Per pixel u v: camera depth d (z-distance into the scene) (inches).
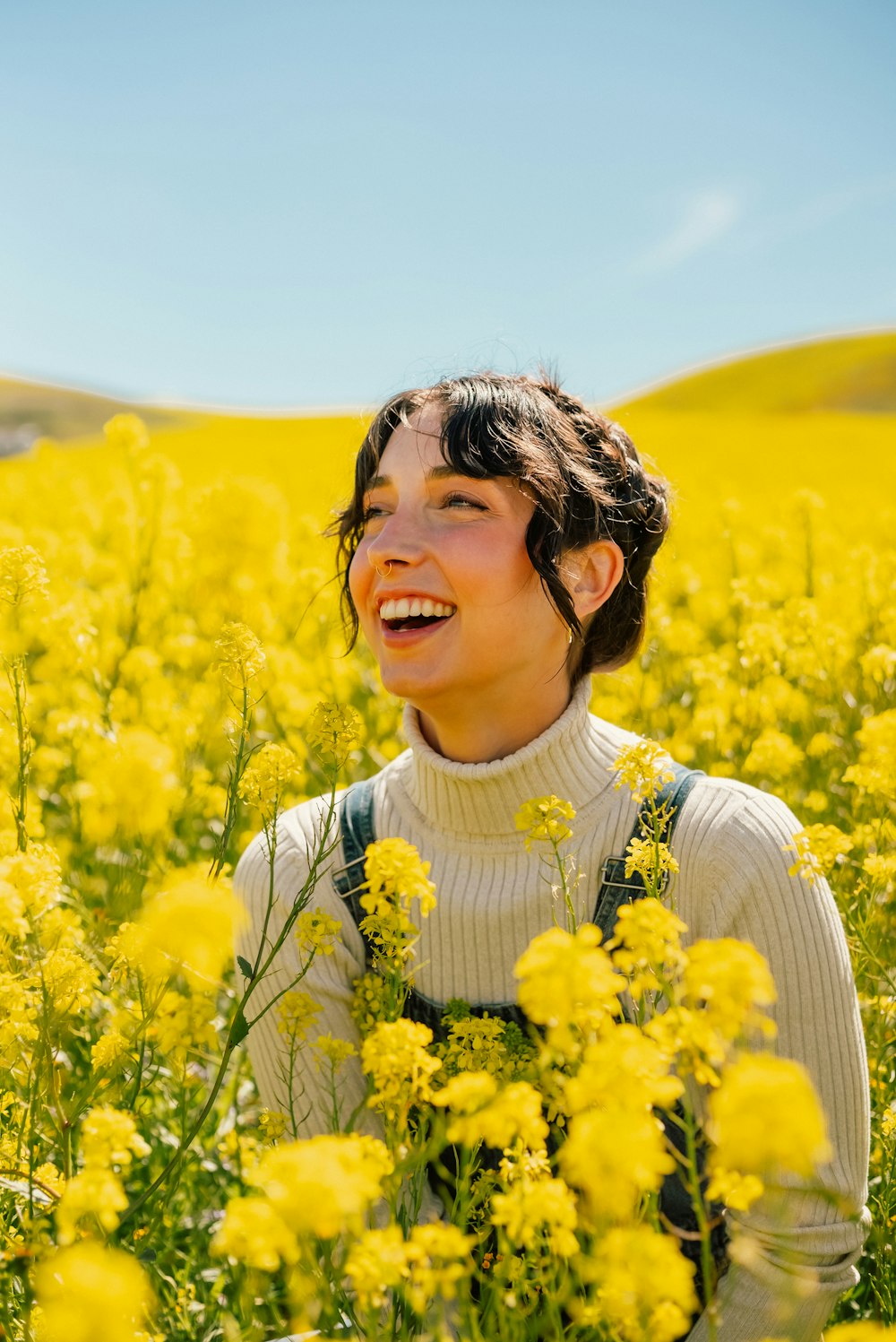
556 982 43.3
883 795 98.7
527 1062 62.4
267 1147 72.7
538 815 62.2
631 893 68.9
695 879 68.0
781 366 1841.8
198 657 168.6
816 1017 65.7
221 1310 68.1
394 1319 53.5
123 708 138.7
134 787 61.8
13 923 58.4
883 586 212.8
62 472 307.3
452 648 67.9
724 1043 58.5
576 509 71.3
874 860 88.3
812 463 739.4
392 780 78.0
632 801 70.6
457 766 69.8
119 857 99.2
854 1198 64.3
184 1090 74.1
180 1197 83.0
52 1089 60.5
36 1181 58.6
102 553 224.1
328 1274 51.6
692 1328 64.6
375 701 162.4
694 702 168.6
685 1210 65.1
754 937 66.5
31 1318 52.6
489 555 66.6
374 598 70.6
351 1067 73.2
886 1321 68.3
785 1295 52.6
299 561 227.9
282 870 74.5
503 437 67.2
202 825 130.3
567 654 73.6
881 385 1676.9
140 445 180.2
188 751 128.6
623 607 77.4
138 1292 37.8
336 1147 41.6
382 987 70.8
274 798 67.0
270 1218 39.6
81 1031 80.5
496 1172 60.5
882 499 454.3
